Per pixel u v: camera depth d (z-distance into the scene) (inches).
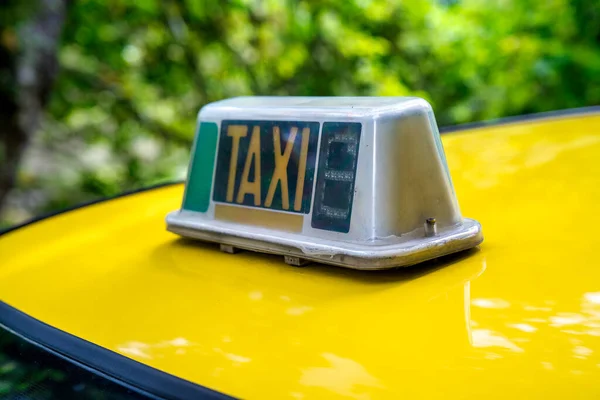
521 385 27.6
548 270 37.0
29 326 39.1
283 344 32.6
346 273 39.6
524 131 70.1
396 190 39.1
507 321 32.2
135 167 246.4
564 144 61.7
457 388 27.9
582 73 255.0
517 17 268.4
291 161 41.9
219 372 31.3
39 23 191.9
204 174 46.6
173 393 30.9
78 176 242.7
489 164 58.7
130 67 248.1
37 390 36.1
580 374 27.9
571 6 257.0
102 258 46.8
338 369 30.1
